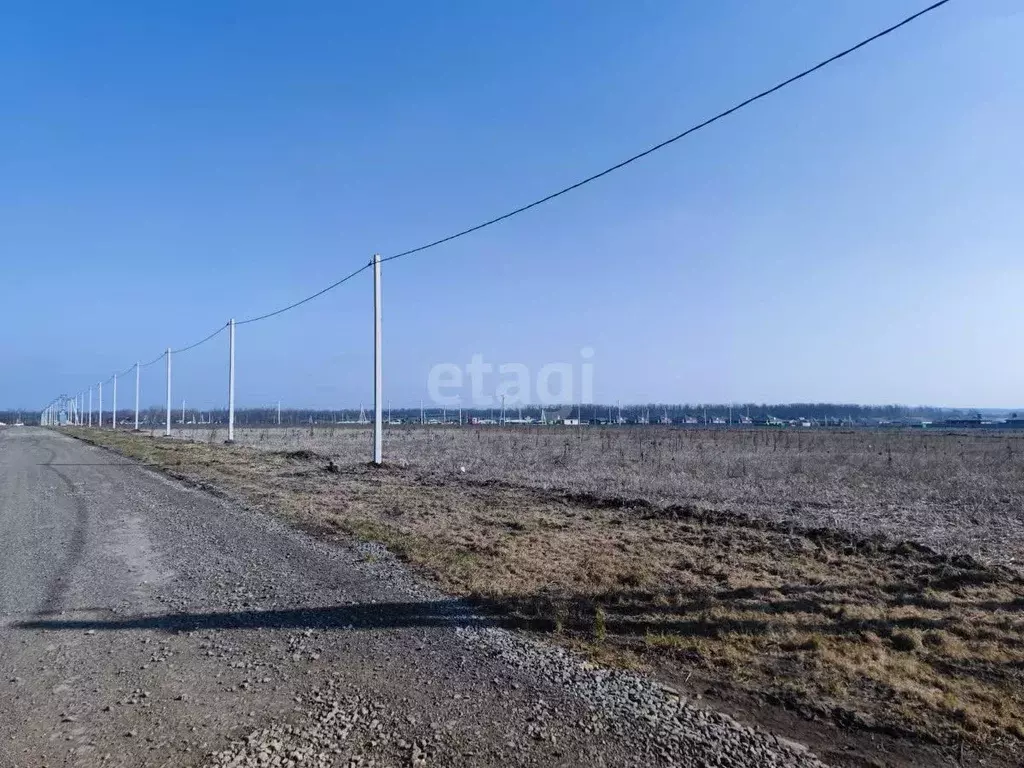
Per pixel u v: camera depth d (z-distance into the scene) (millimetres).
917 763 3377
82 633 5391
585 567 7387
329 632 5355
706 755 3406
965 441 38969
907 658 4809
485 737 3584
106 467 22078
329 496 13508
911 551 8398
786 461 21969
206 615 5836
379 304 20719
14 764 3348
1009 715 3918
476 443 32688
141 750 3471
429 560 7738
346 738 3578
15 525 10719
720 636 5219
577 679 4371
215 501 13281
